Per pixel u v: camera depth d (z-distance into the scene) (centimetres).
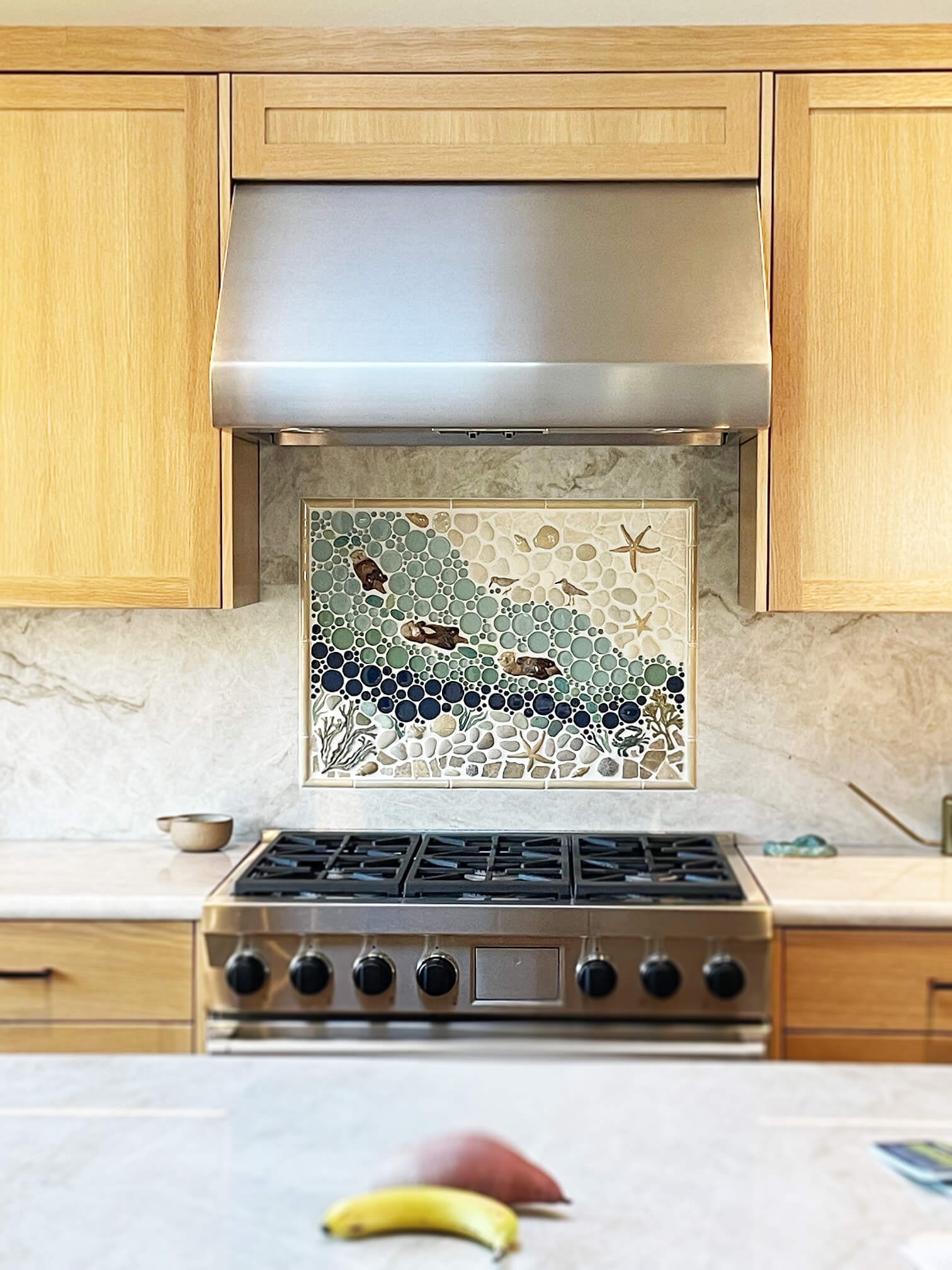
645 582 278
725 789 278
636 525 277
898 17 269
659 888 229
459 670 280
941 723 276
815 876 246
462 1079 140
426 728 281
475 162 241
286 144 243
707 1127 127
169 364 245
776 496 243
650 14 271
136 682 280
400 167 242
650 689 279
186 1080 139
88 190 244
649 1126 128
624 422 230
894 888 237
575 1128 127
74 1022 228
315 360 230
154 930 227
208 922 223
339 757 281
